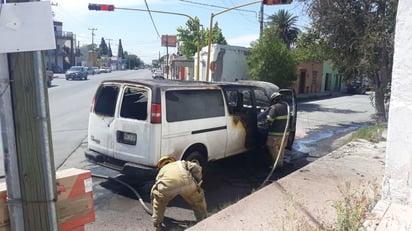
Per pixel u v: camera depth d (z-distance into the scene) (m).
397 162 3.91
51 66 68.81
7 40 1.97
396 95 3.87
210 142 6.34
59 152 8.23
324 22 12.40
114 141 5.75
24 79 2.05
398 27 3.79
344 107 22.98
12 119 2.10
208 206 5.37
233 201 5.58
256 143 7.60
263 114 7.85
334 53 13.15
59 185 2.62
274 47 22.80
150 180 5.79
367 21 11.55
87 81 39.44
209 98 6.34
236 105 7.04
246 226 3.87
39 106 2.09
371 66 11.93
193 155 6.02
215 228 3.82
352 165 6.46
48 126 2.14
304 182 5.43
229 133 6.77
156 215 4.45
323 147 10.13
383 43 11.30
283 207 4.41
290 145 8.28
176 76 35.66
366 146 8.16
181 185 4.42
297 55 23.64
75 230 2.74
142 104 5.48
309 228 3.54
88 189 2.82
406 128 3.83
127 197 5.58
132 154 5.54
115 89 5.87
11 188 2.18
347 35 12.34
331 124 15.06
